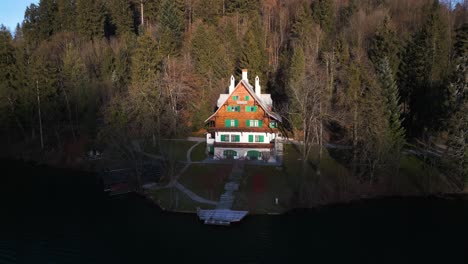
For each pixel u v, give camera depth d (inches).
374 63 3029.0
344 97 2465.6
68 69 3201.3
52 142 3132.4
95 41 3991.1
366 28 3654.0
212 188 2188.7
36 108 3085.6
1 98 3144.7
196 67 3523.6
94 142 2886.3
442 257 1531.7
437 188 2266.2
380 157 2207.2
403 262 1489.9
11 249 1572.3
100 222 1851.6
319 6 3919.8
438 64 2955.2
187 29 4365.2
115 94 2965.1
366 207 2053.4
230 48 3715.6
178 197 2112.5
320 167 2372.0
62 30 4286.4
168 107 2933.1
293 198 2081.7
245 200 2052.2
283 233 1739.7
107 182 2407.7
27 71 3238.2
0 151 3184.1
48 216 1914.4
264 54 3607.3
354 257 1528.1
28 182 2476.6
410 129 2856.8
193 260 1499.8
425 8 3902.6
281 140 2704.2
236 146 2568.9
